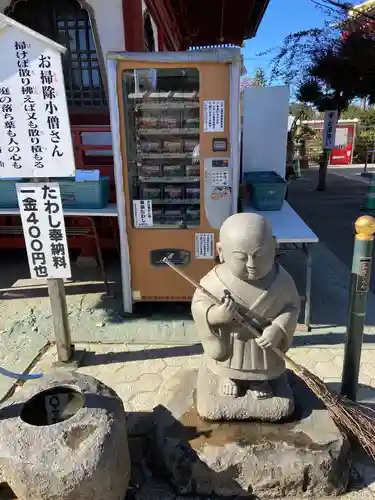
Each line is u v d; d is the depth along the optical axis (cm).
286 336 231
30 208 312
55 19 546
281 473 223
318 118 2227
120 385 324
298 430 242
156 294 421
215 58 349
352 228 757
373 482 238
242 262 212
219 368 247
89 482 194
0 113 291
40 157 300
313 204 985
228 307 219
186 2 811
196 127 378
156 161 392
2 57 280
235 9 838
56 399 234
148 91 373
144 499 230
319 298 471
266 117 574
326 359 353
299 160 1502
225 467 226
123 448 214
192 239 402
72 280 529
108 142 576
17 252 639
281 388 259
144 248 407
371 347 370
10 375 242
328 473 224
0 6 538
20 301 479
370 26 944
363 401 298
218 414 248
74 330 407
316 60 1041
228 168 379
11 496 227
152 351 371
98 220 552
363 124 2106
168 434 244
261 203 464
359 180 1365
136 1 509
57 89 287
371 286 509
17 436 202
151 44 669
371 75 1005
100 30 518
